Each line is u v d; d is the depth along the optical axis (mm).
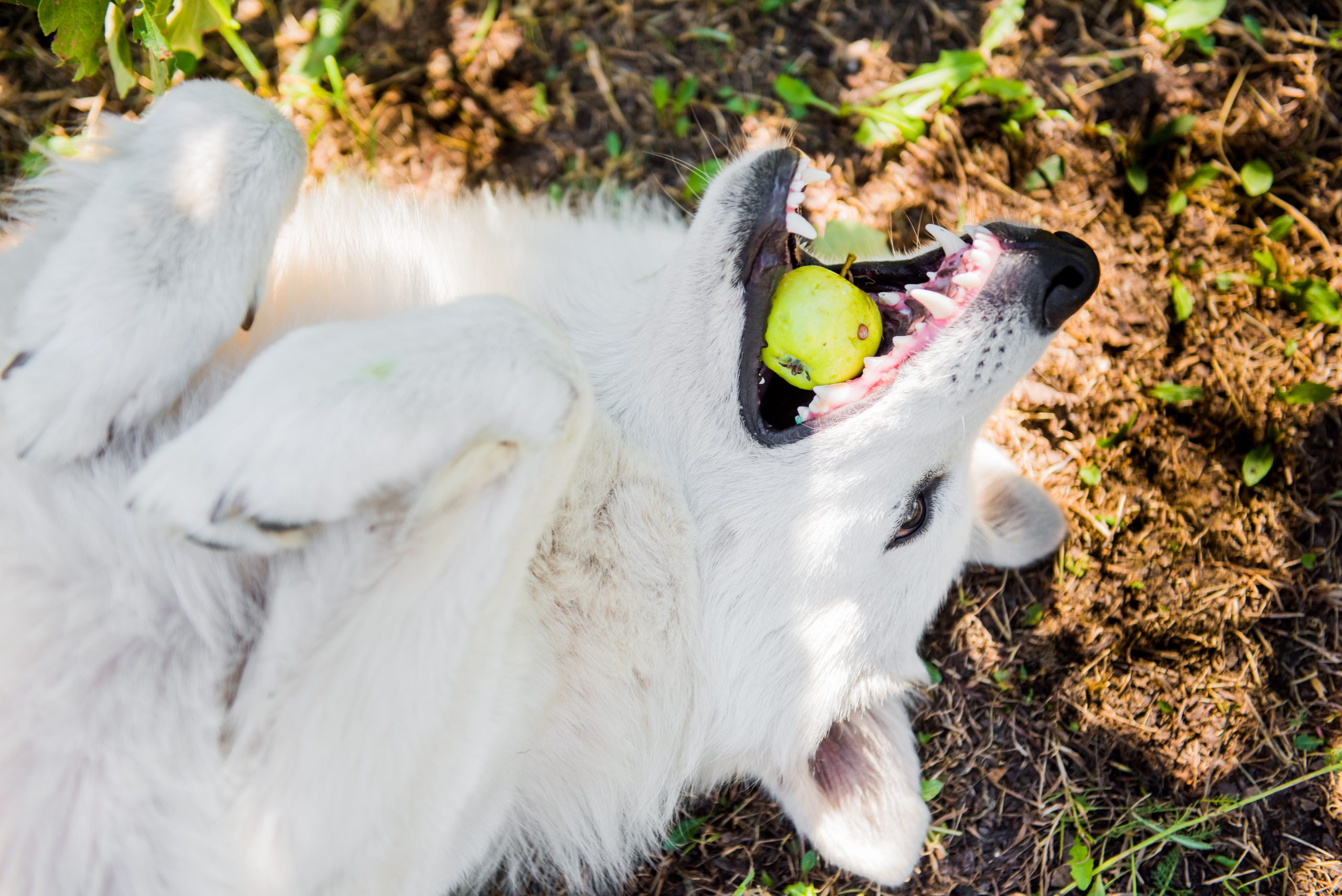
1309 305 954
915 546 758
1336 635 938
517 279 756
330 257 711
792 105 964
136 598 624
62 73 892
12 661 612
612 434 703
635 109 954
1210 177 963
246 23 914
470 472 616
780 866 895
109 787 614
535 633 692
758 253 712
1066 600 939
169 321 622
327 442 592
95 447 623
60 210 670
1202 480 953
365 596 614
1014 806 916
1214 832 912
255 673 615
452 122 939
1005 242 709
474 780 667
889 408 709
